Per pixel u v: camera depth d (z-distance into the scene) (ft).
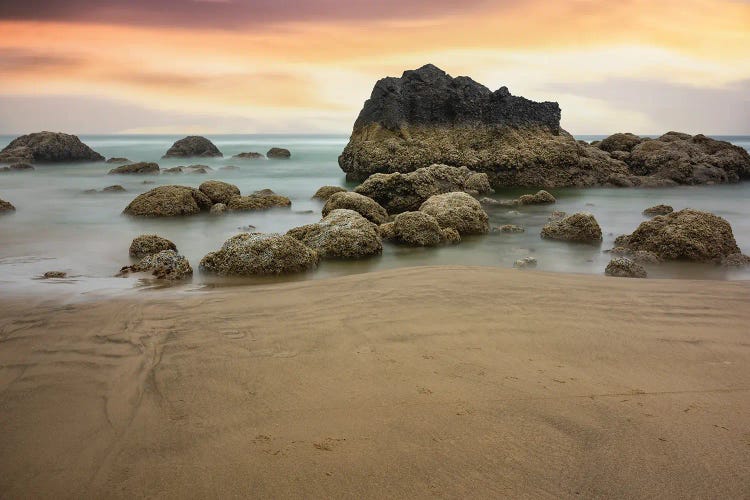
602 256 42.22
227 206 65.72
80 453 13.16
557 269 37.88
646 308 24.62
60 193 84.12
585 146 107.86
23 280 31.81
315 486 11.82
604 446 13.30
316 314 23.58
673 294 27.12
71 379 17.20
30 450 13.32
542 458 12.82
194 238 48.62
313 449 13.12
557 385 16.57
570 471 12.36
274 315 23.57
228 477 12.14
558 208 71.97
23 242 46.19
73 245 44.96
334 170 137.49
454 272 32.07
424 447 13.21
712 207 72.54
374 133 108.27
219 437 13.71
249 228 53.93
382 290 27.53
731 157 106.93
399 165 100.99
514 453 13.00
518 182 98.68
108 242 46.34
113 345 20.07
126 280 31.94
